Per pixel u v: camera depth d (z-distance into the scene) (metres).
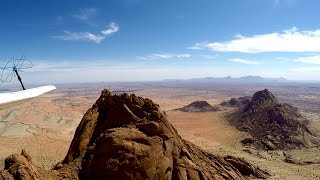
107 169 29.50
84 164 31.56
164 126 33.94
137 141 31.28
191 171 32.47
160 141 32.19
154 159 30.45
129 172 29.14
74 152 34.50
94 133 36.12
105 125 36.50
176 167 31.94
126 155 29.88
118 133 31.50
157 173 30.12
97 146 31.92
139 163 29.67
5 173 24.38
